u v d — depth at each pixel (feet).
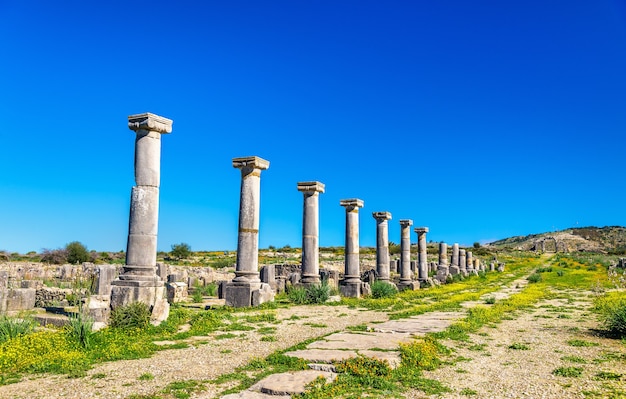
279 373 28.48
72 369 29.40
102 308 44.09
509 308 68.39
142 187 48.73
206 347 37.47
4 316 38.09
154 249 48.73
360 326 48.14
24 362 30.32
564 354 37.22
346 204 94.89
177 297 78.54
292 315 58.08
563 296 89.61
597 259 255.91
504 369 32.19
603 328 50.26
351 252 93.04
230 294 67.56
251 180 70.64
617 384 27.73
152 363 31.71
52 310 51.42
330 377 27.84
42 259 168.66
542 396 25.61
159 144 50.42
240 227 69.87
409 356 32.76
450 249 314.96
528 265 249.96
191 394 25.00
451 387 27.53
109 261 185.06
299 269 117.91
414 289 117.08
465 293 99.71
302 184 86.17
